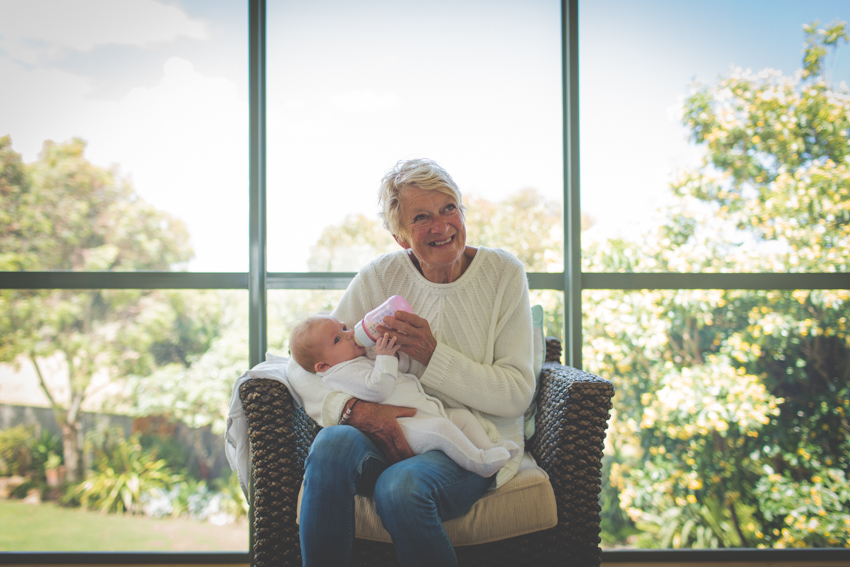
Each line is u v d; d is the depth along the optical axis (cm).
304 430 135
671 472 195
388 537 118
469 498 116
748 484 194
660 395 196
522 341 139
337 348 133
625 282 191
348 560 109
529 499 120
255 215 186
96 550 190
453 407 136
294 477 123
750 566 183
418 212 131
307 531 107
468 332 141
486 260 145
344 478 109
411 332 129
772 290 191
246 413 125
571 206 191
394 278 147
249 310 186
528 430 144
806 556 186
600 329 196
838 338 192
